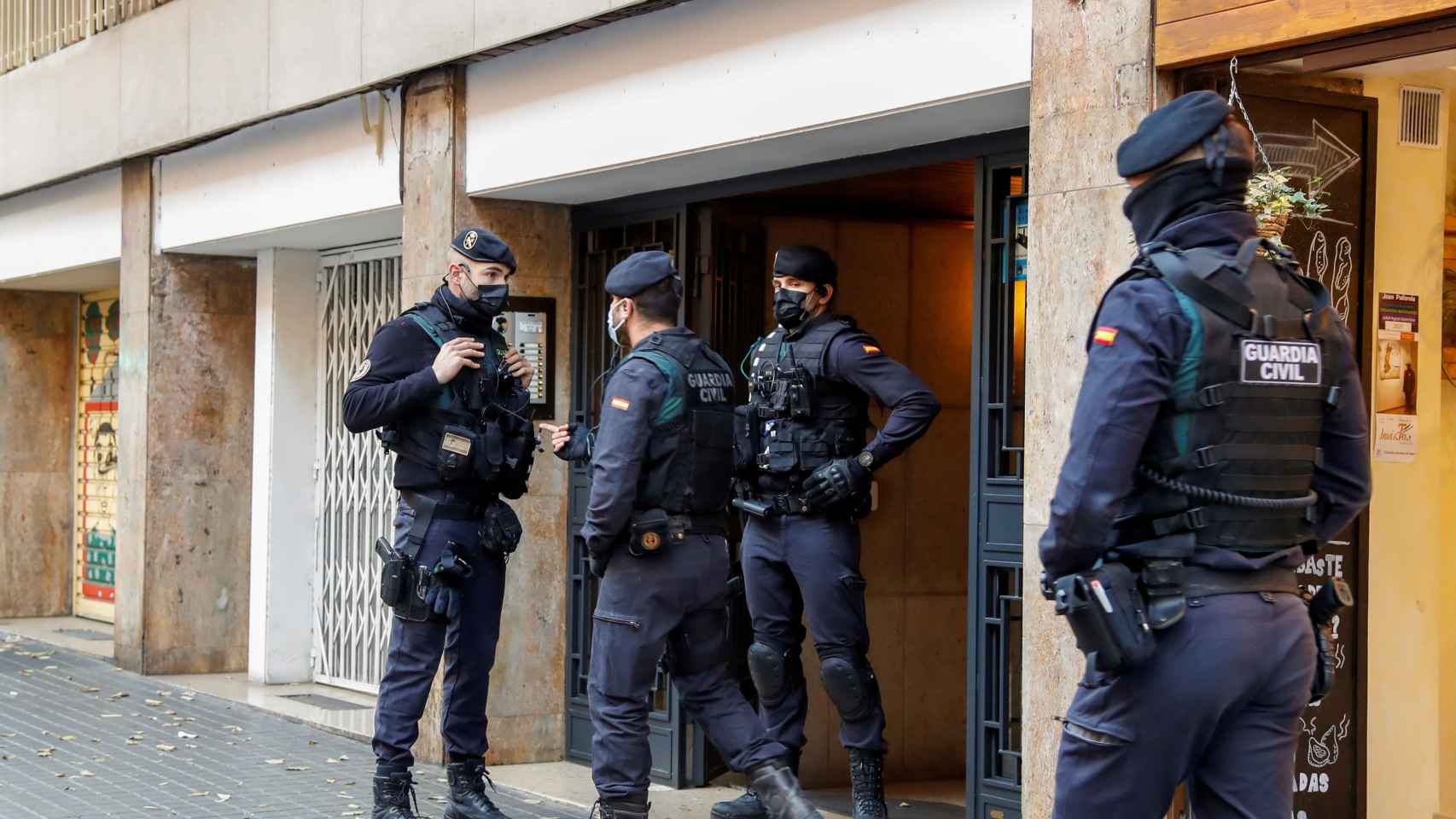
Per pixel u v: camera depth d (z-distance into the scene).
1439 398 5.51
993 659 6.00
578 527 8.09
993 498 5.96
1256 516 3.35
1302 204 4.83
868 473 5.98
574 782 7.57
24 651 12.24
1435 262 5.46
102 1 11.16
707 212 7.50
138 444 10.97
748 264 7.84
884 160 6.58
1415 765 5.45
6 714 9.29
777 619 6.32
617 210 7.93
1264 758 3.42
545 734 8.10
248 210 9.84
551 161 7.48
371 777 7.51
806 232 8.09
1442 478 6.00
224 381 11.06
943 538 8.29
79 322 14.62
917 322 8.30
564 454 6.06
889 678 8.12
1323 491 3.60
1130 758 3.40
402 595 6.05
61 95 11.77
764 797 5.39
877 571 8.11
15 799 6.91
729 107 6.51
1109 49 5.02
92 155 11.28
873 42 5.88
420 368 6.15
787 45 6.24
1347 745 5.15
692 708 5.52
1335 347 3.50
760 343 6.40
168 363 10.90
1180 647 3.32
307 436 10.66
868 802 6.05
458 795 6.29
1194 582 3.33
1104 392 3.31
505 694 8.01
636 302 5.66
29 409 14.44
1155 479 3.37
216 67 9.79
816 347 6.12
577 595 8.09
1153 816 3.46
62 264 12.34
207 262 11.01
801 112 6.19
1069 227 5.15
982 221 6.11
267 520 10.55
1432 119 5.41
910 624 8.18
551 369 8.14
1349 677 5.16
